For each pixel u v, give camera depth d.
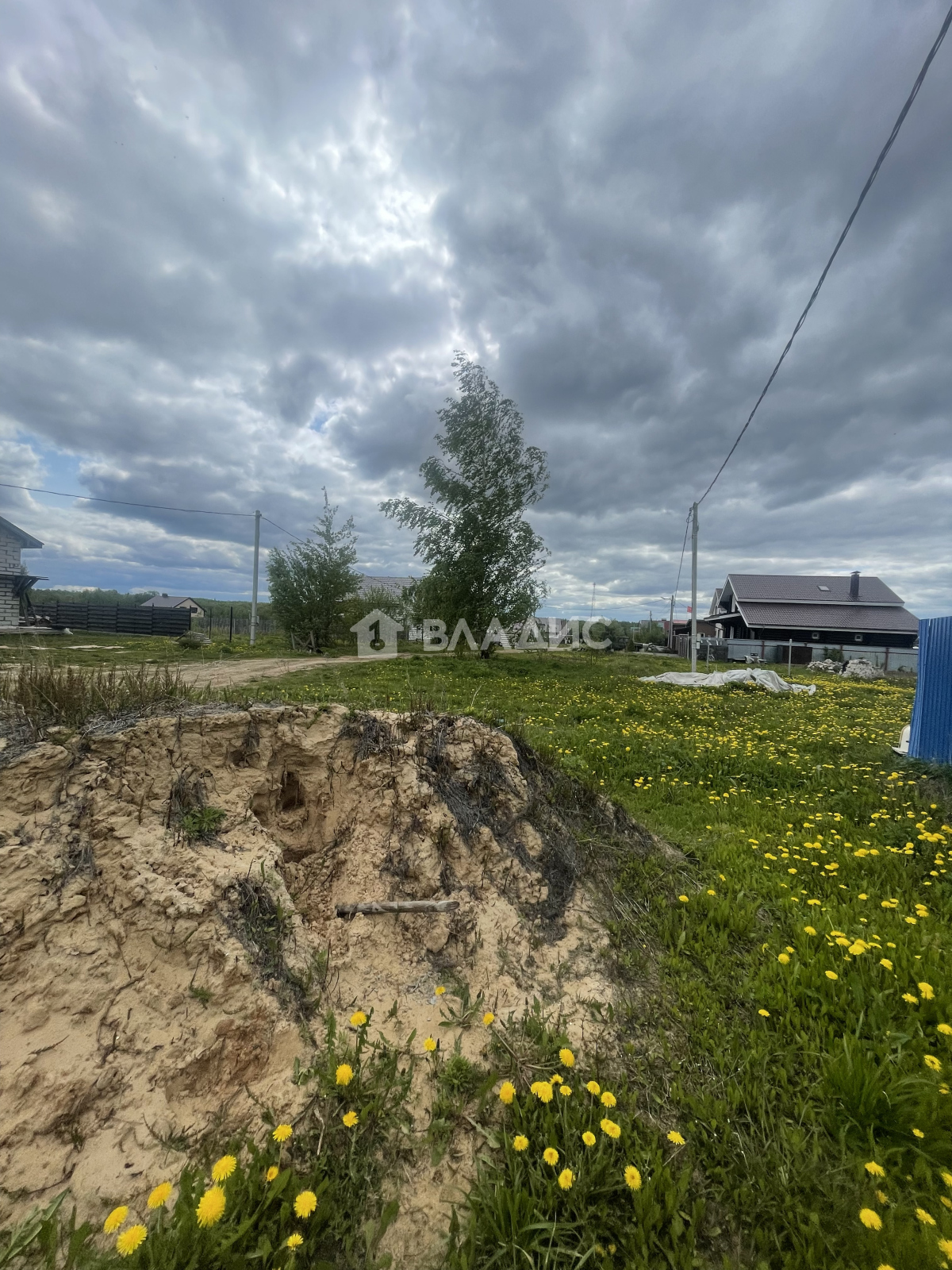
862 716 11.76
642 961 3.02
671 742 8.32
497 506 20.95
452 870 3.19
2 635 17.48
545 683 15.57
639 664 25.94
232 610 30.03
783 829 5.20
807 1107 2.06
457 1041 2.32
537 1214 1.65
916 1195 1.76
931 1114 1.97
